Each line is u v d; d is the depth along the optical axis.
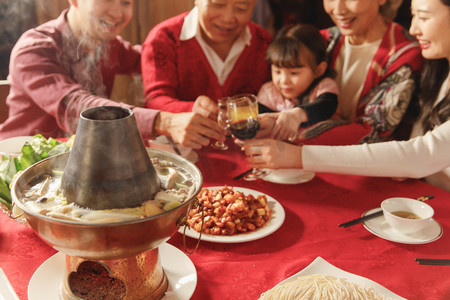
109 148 0.81
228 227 1.17
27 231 1.21
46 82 2.27
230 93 2.54
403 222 1.17
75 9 2.31
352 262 1.08
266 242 1.17
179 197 0.89
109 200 0.82
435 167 1.53
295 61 2.22
